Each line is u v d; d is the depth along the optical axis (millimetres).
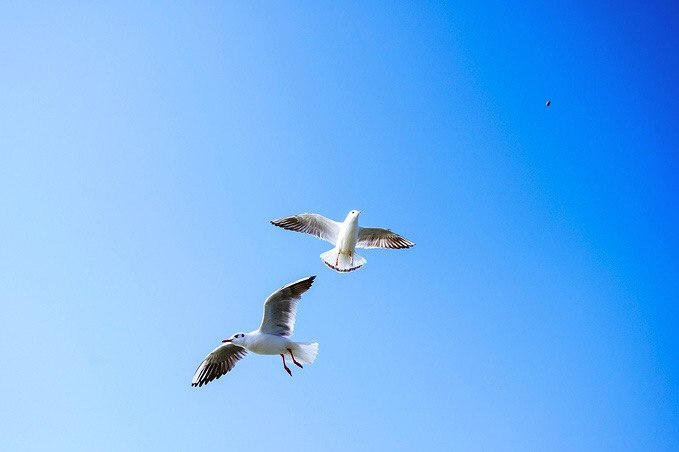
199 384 15992
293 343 15297
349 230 17266
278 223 17859
